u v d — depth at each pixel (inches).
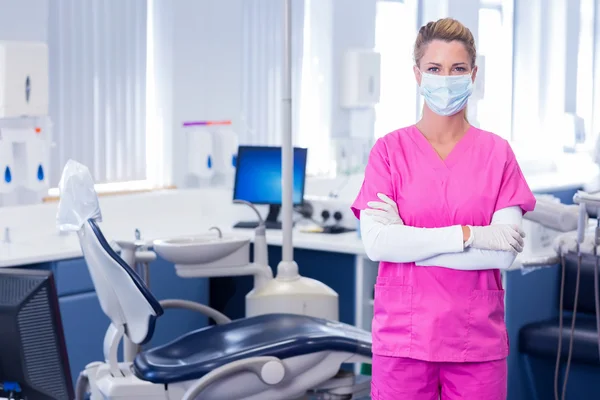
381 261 87.7
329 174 264.4
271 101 249.9
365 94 270.1
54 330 72.6
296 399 128.1
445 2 295.4
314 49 266.5
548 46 333.7
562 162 313.0
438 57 85.2
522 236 84.0
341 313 172.6
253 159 191.5
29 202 187.6
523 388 151.9
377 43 284.8
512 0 324.2
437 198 86.1
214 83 229.0
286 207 145.0
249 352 118.0
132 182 212.4
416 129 88.9
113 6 204.5
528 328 150.6
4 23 181.6
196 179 225.6
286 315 131.4
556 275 159.0
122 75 207.6
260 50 245.0
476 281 85.9
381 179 87.4
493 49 321.4
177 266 145.7
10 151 177.6
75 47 197.5
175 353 124.4
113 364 122.6
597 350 144.2
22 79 178.1
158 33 217.8
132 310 118.4
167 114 218.7
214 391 119.1
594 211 115.3
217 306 189.8
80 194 115.3
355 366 172.4
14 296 71.6
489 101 322.7
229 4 231.6
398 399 87.5
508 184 86.8
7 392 73.5
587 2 343.6
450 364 86.3
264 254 148.6
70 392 74.2
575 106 343.0
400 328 86.7
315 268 176.1
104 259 114.9
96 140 203.2
